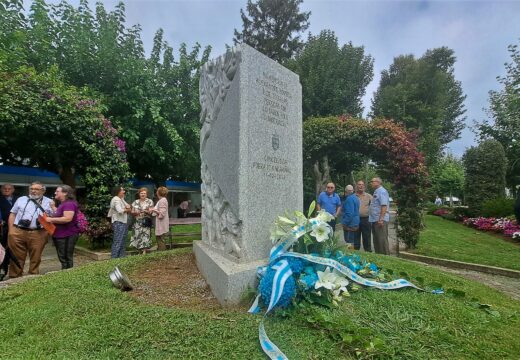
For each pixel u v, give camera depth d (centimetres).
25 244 608
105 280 382
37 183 618
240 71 383
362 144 1017
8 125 830
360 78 2227
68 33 1216
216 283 355
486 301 379
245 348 232
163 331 247
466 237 1216
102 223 916
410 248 957
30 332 261
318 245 351
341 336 247
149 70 1375
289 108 460
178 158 1521
